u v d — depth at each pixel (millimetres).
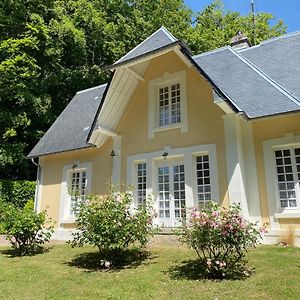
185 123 10750
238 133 9633
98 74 22719
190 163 10281
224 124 9836
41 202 13695
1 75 18938
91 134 11688
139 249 8305
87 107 15602
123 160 11812
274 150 9461
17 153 18781
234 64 11609
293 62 10914
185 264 6801
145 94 12008
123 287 5465
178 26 25375
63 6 22922
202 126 10352
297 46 11609
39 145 14703
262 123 9680
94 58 23766
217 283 5387
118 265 7230
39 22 20125
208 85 10492
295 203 8875
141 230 7324
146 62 11711
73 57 23078
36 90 20672
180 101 11125
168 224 10414
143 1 26781
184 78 11227
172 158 10898
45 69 21812
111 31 23266
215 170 9703
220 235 5559
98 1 24969
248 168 9594
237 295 4781
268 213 9031
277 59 11539
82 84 23250
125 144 11945
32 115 20609
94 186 12352
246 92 10094
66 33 20953
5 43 18938
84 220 7355
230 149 9523
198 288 5199
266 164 9344
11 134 18125
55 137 14586
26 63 19641
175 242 9164
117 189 11477
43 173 14117
